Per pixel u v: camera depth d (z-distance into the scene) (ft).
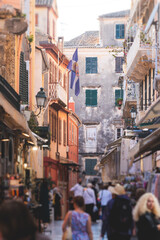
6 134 55.72
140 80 106.73
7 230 10.04
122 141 51.11
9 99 55.83
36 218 53.72
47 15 185.68
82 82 205.98
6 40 68.95
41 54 112.06
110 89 205.05
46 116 124.88
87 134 203.51
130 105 126.52
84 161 202.18
